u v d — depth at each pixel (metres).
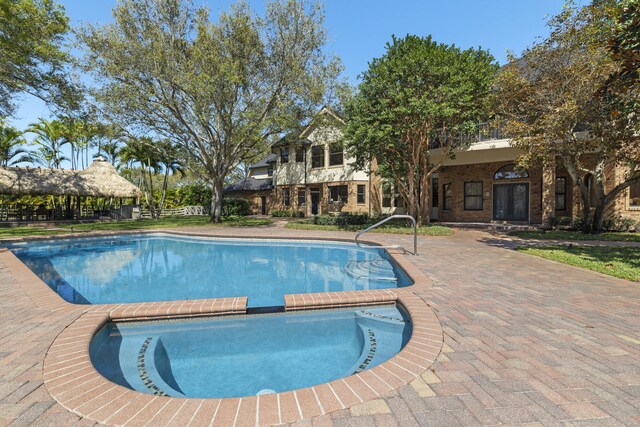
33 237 11.85
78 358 2.68
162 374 3.06
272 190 28.33
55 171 22.14
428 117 11.72
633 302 4.25
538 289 4.89
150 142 21.06
